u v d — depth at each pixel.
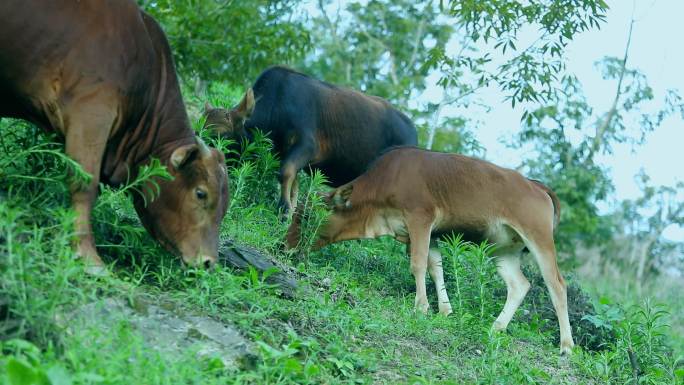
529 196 9.83
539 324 10.19
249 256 8.12
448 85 13.68
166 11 15.73
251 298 6.84
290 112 11.84
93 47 6.36
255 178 10.83
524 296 9.83
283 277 7.96
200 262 6.59
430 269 9.98
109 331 5.42
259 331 6.45
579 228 20.78
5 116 6.77
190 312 6.28
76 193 6.26
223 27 16.31
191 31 15.84
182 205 6.63
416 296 9.45
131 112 6.65
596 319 10.33
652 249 29.55
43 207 6.50
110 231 7.02
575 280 11.67
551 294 9.55
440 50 13.62
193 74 16.22
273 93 11.80
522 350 8.92
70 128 6.30
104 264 6.27
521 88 13.27
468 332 8.44
